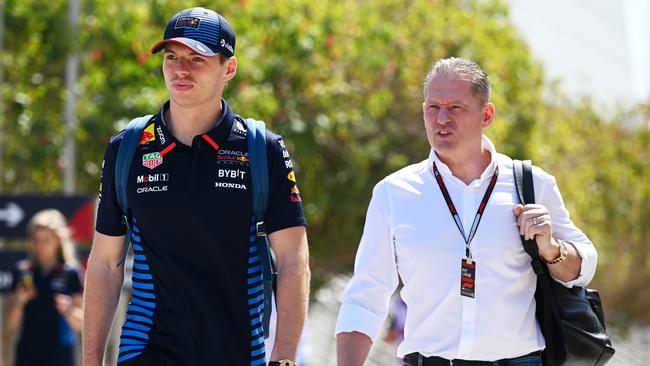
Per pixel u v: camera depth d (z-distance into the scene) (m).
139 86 50.00
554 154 74.25
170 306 17.69
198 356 17.58
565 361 18.78
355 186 55.00
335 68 55.75
